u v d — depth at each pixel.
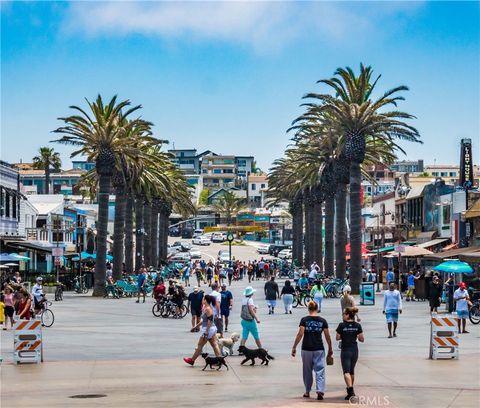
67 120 62.44
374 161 69.75
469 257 48.25
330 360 17.83
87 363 23.67
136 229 96.44
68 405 16.78
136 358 24.94
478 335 31.84
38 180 185.12
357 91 60.47
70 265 92.56
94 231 119.00
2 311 34.19
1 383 19.92
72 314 43.97
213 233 180.12
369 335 32.19
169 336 31.98
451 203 69.81
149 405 16.73
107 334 32.81
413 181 108.25
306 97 60.88
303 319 17.61
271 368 22.44
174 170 106.50
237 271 93.31
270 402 17.03
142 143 82.00
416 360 24.19
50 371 22.00
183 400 17.33
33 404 16.95
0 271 60.62
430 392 18.33
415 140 59.84
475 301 39.22
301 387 19.08
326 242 78.12
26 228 76.44
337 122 61.88
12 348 27.69
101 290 62.00
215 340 22.64
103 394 18.19
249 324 24.47
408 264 78.31
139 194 91.06
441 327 24.47
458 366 22.80
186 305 46.50
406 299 54.94
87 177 81.88
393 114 60.31
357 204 61.25
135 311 46.41
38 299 36.31
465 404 16.81
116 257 70.31
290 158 97.69
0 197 66.25
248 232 196.75
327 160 73.75
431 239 74.25
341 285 61.53
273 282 44.41
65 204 98.31
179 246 154.75
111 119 62.84
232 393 18.23
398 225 77.44
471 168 65.44
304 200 97.38
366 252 84.50
